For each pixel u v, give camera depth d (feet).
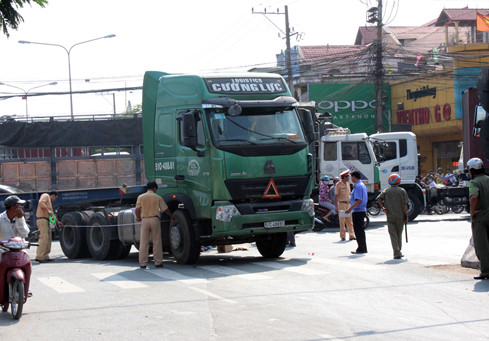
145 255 45.47
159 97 49.06
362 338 22.75
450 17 151.53
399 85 151.84
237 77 45.88
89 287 36.76
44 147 60.44
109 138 61.72
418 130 145.07
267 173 44.19
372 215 96.37
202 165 44.16
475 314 26.18
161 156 48.78
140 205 45.55
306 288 33.32
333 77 155.12
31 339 24.22
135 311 28.94
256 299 30.73
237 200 43.91
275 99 45.52
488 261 33.88
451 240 58.29
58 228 57.26
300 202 45.60
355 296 30.63
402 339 22.49
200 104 44.37
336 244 58.23
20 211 29.66
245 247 58.39
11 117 60.70
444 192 88.99
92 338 24.04
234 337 23.36
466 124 65.46
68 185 60.70
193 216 45.14
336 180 73.87
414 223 81.51
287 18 132.46
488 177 34.12
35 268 47.85
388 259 44.16
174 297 32.24
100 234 53.93
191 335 23.91
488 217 33.76
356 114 153.69
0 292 28.78
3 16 28.96
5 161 59.82
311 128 48.01
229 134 43.70
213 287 35.06
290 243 57.00
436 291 31.27
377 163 80.18
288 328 24.52
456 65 134.10
